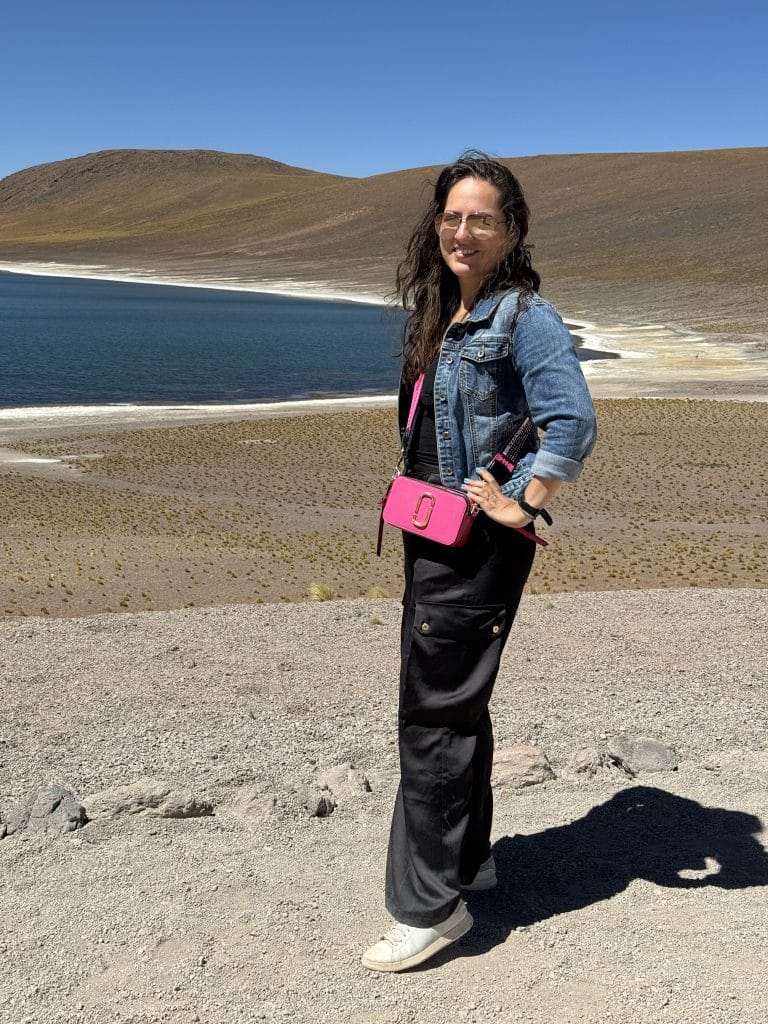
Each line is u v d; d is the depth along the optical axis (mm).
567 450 2467
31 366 71875
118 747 4285
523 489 2539
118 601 17438
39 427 44906
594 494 30484
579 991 2523
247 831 3393
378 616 8156
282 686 5488
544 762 3959
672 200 159000
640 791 3801
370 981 2557
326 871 3098
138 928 2754
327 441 40938
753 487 31500
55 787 3564
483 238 2607
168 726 4664
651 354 73938
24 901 2902
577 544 23094
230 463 36281
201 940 2707
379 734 4527
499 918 2877
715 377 61156
